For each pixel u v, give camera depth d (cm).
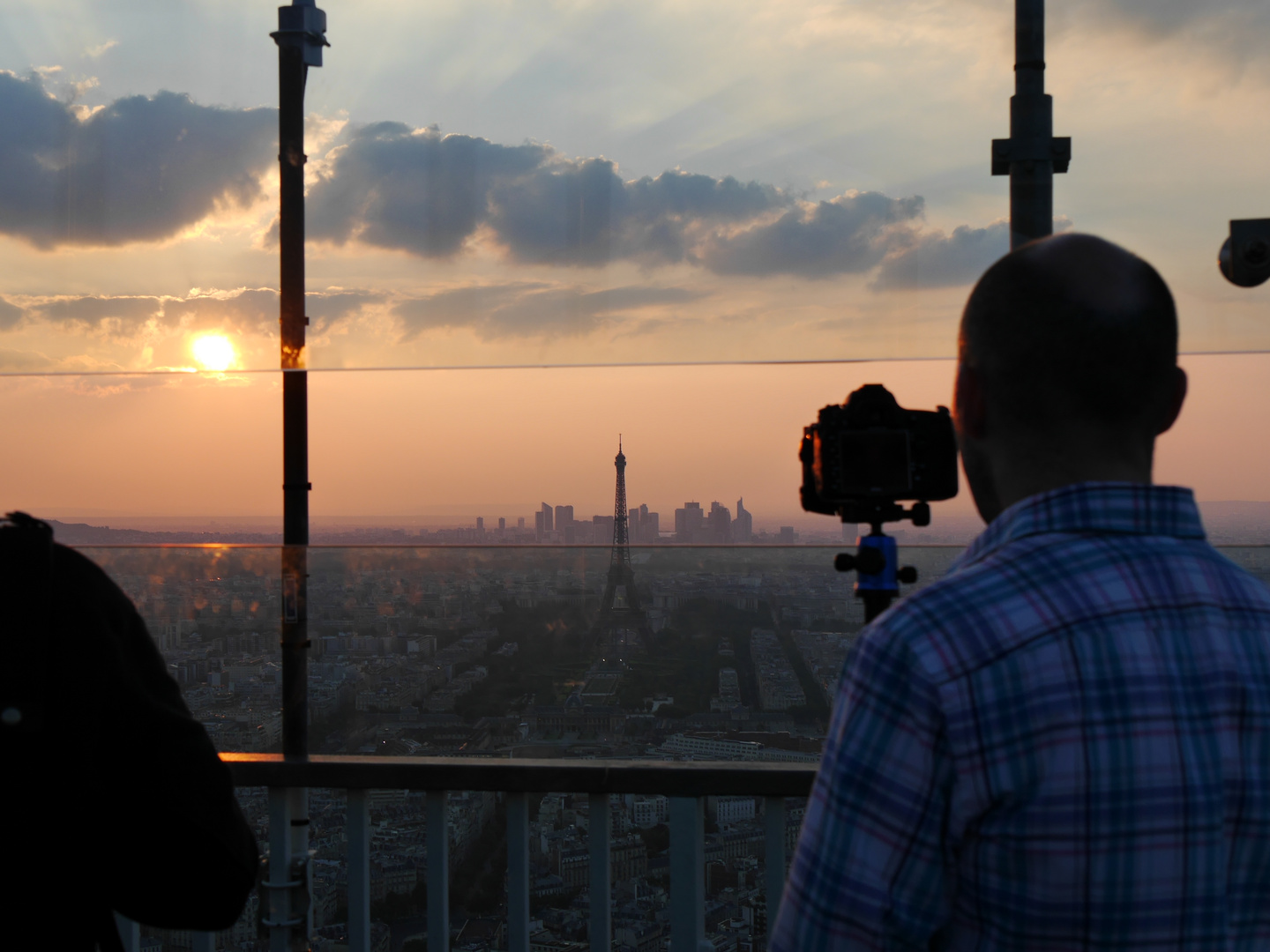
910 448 121
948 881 70
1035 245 81
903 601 77
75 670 88
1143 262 78
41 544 90
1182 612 71
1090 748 67
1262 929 70
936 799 70
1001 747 68
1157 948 65
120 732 90
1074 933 66
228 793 96
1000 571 74
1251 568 146
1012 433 78
